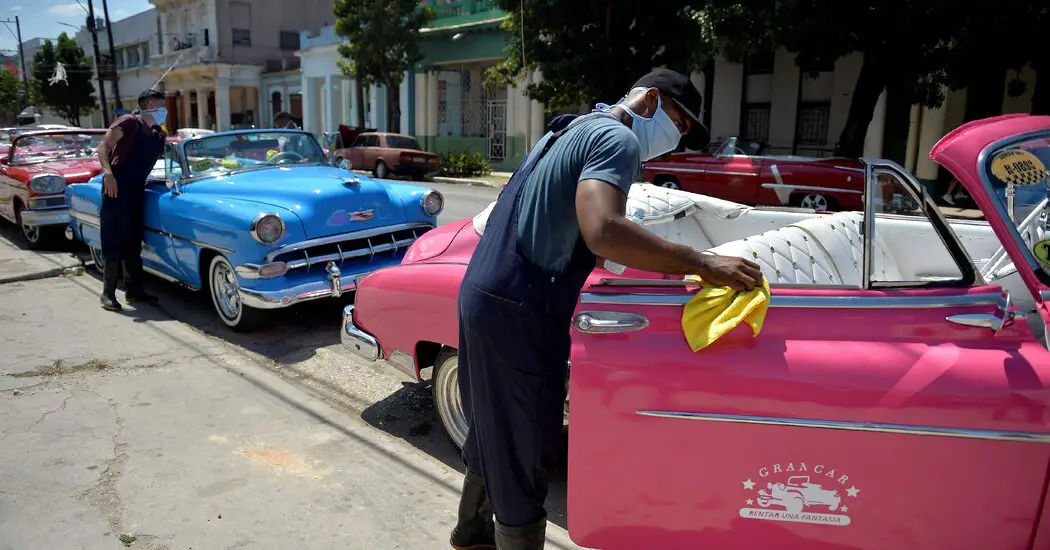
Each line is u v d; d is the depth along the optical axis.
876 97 13.59
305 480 3.35
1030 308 2.80
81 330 5.58
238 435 3.79
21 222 9.20
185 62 39.28
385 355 3.69
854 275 3.27
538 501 2.28
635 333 2.15
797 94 18.12
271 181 5.88
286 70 36.06
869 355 2.03
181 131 17.38
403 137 21.56
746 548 2.15
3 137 12.21
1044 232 2.11
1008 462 1.92
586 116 2.11
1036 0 11.32
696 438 2.09
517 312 2.07
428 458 3.60
